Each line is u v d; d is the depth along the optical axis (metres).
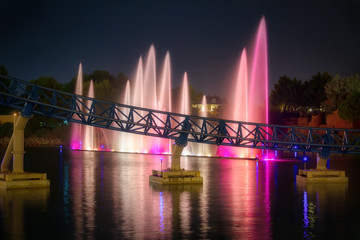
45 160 70.94
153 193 39.38
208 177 50.88
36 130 123.75
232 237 26.06
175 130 44.28
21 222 29.17
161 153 87.69
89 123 45.09
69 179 48.25
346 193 40.22
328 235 26.72
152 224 28.72
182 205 34.47
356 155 83.44
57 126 125.62
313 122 121.69
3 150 90.19
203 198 37.31
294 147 49.28
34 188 41.69
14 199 36.38
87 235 26.27
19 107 42.28
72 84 149.50
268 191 41.09
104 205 34.28
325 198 37.78
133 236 26.08
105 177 50.00
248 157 82.00
